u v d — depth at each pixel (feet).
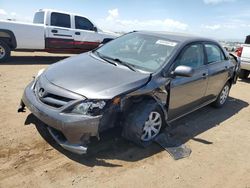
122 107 11.36
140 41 15.37
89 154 11.59
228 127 16.92
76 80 11.61
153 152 12.51
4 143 11.62
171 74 13.29
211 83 17.30
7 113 14.64
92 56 14.90
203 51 16.48
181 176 11.07
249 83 32.04
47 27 31.30
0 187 9.06
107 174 10.50
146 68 13.19
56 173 10.15
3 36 28.71
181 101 14.61
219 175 11.55
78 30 33.81
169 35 15.76
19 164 10.36
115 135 13.29
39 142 12.01
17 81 21.44
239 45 33.37
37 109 11.21
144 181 10.41
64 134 10.57
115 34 37.83
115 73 12.40
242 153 13.76
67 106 10.57
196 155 12.86
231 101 23.00
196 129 15.88
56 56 38.65
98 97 10.63
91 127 10.50
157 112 13.03
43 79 12.32
